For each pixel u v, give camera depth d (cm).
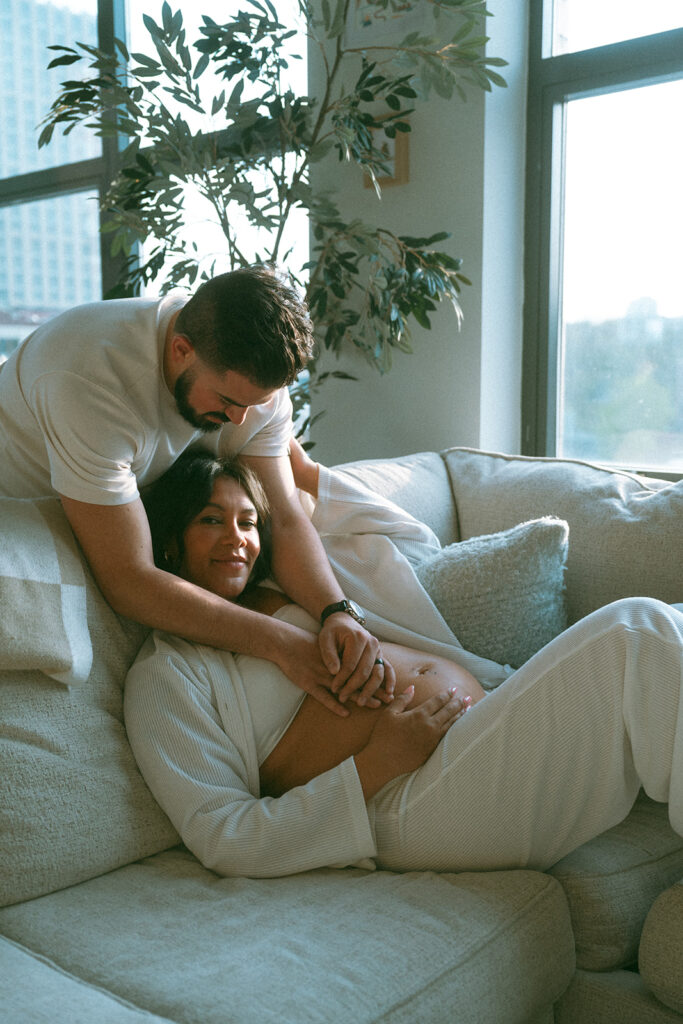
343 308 287
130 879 121
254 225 250
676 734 115
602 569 181
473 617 165
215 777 127
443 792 123
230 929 107
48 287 406
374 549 171
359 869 125
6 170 412
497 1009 105
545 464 210
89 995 95
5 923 110
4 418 147
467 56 230
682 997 108
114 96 253
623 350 268
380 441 293
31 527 134
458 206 267
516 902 115
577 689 119
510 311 275
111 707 134
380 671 137
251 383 129
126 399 136
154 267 273
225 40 244
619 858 126
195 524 148
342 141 237
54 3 379
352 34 279
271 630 138
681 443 260
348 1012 92
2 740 117
